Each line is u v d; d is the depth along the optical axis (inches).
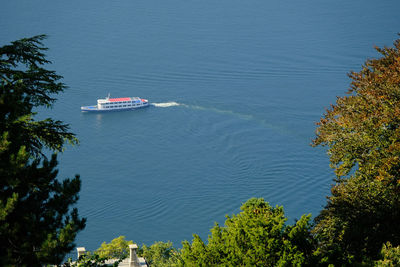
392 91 1143.6
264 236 829.2
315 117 6688.0
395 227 1105.4
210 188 4987.7
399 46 1302.9
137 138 6378.0
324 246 1140.5
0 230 594.2
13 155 624.7
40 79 812.0
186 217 4448.8
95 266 768.3
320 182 5014.8
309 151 5718.5
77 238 4050.2
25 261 611.2
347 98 1295.5
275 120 6697.8
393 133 1105.4
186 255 931.3
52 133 818.8
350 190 1208.8
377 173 1122.7
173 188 5012.3
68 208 676.7
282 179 5123.0
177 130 6609.3
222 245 906.1
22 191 653.3
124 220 4407.0
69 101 7741.1
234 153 5816.9
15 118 700.7
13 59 824.9
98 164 5629.9
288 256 802.8
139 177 5285.4
